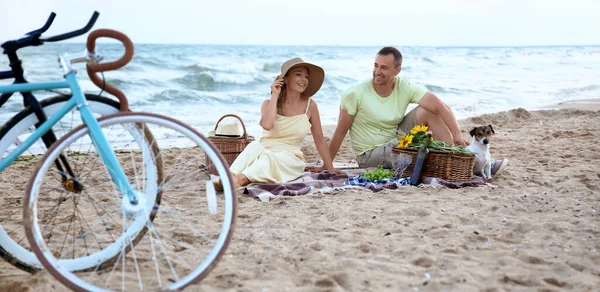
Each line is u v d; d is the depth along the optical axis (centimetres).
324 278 279
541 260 305
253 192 470
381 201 445
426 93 557
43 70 2245
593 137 806
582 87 1983
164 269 293
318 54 4584
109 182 491
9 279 281
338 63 3253
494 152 701
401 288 270
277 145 546
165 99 1419
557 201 438
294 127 546
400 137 530
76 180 296
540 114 1134
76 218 394
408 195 465
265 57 3875
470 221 385
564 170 574
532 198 447
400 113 572
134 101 1362
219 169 264
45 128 258
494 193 471
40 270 280
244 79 2000
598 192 475
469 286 271
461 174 503
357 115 580
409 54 5244
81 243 342
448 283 273
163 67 2347
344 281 281
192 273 259
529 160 643
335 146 589
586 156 661
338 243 339
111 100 273
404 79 570
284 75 533
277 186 492
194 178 546
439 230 361
